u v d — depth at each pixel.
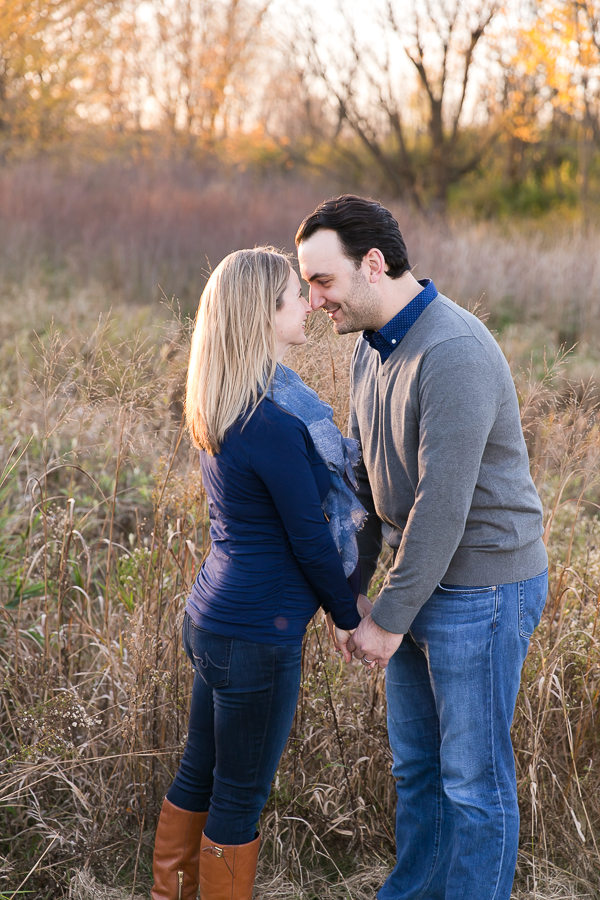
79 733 2.28
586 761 2.28
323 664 2.14
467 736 1.71
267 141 17.78
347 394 2.33
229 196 10.88
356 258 1.63
